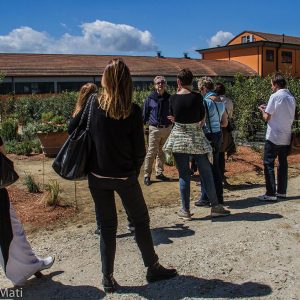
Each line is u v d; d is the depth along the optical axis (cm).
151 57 4528
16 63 3422
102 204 402
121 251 509
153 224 600
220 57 4919
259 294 405
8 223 405
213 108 652
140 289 420
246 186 812
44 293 417
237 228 573
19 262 416
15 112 2083
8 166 394
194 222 605
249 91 1406
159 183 839
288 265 463
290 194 746
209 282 430
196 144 595
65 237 552
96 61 3875
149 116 830
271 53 4566
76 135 394
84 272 458
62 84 3369
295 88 1273
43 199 684
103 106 377
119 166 387
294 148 1123
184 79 599
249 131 1355
